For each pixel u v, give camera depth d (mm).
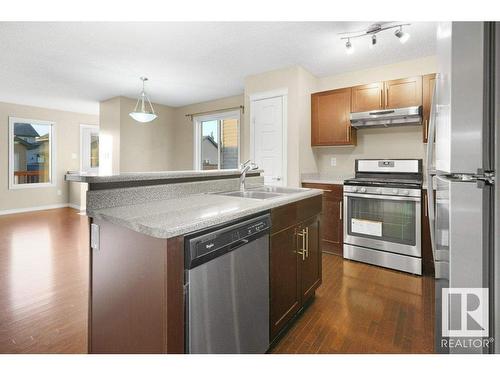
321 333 1869
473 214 870
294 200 1908
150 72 3979
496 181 837
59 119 6793
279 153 3787
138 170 5691
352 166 3900
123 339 1266
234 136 5414
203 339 1194
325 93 3730
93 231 1420
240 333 1395
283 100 3738
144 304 1162
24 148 6406
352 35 2816
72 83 4523
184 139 6133
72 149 7031
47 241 3938
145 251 1149
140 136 5711
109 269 1341
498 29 823
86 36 2879
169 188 1822
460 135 875
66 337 1765
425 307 2207
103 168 5801
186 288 1142
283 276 1788
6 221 5281
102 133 5797
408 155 3496
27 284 2529
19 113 6168
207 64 3604
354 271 2961
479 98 844
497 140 832
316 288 2312
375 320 2027
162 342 1096
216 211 1393
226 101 5434
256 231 1488
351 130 3596
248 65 3654
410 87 3125
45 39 2953
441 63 1016
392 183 2949
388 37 2867
